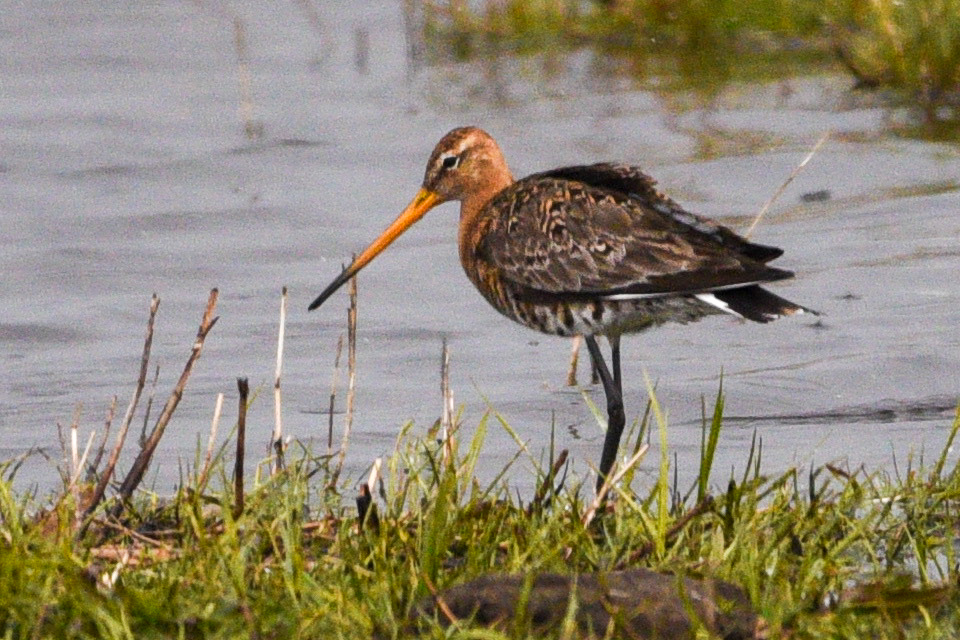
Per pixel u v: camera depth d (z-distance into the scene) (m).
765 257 11.03
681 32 24.27
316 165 20.20
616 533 8.48
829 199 18.16
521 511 8.70
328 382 13.54
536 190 11.58
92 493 9.32
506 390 13.30
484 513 8.72
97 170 20.05
